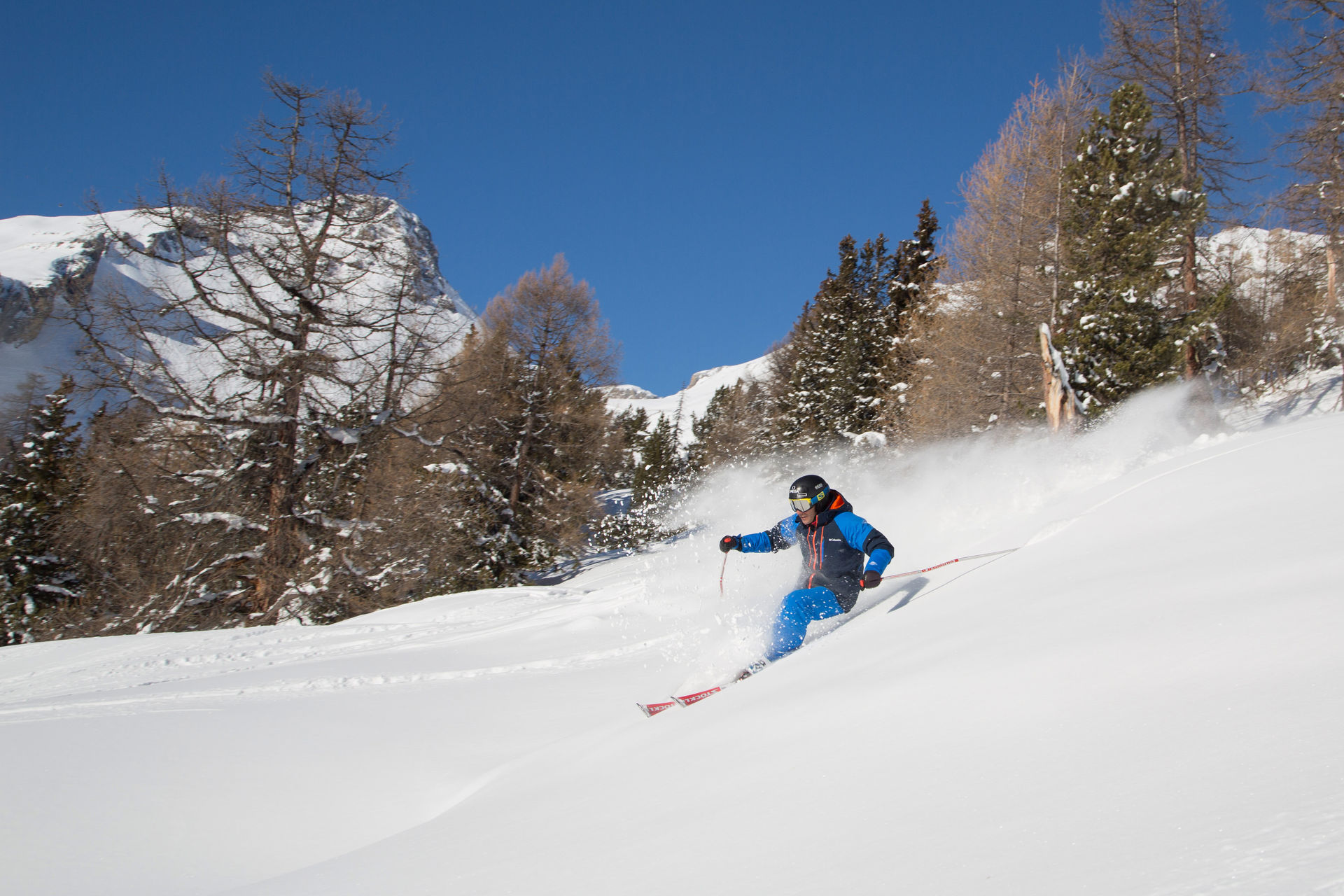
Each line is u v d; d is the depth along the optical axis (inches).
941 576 167.5
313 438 902.4
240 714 195.2
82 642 475.5
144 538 870.4
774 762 78.3
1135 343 709.3
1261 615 69.2
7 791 143.0
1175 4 839.7
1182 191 761.0
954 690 77.4
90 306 781.9
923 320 1091.9
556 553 1175.0
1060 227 831.1
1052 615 94.3
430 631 428.1
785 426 1562.5
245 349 860.0
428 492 960.3
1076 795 46.9
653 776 92.2
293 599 826.2
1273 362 848.9
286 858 123.6
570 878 64.6
